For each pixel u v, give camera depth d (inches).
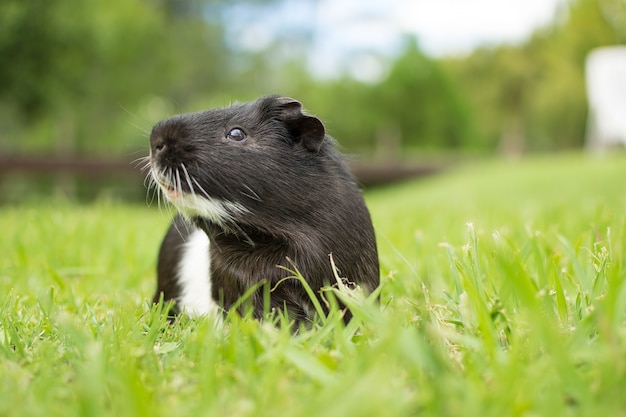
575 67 177.2
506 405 12.7
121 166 122.3
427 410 12.6
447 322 16.8
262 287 18.4
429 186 100.6
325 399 12.3
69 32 117.0
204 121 18.8
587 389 13.1
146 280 27.6
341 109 248.8
